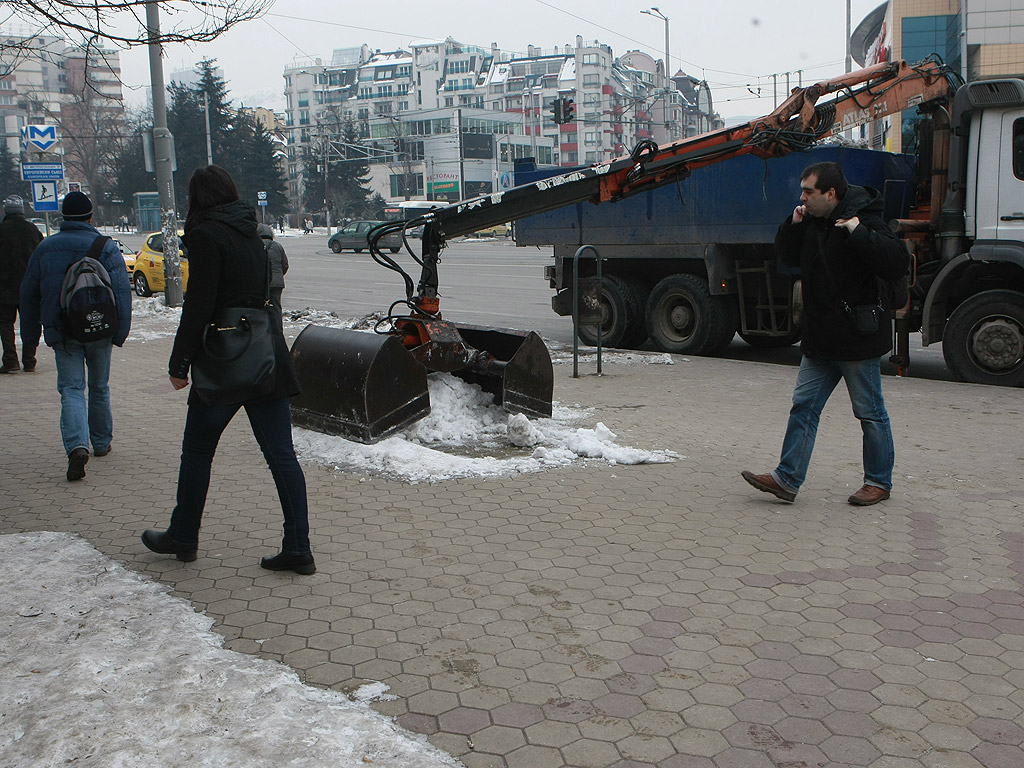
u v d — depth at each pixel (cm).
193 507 459
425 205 7694
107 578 436
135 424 803
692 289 1220
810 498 572
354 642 377
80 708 308
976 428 767
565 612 406
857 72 1005
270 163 9444
